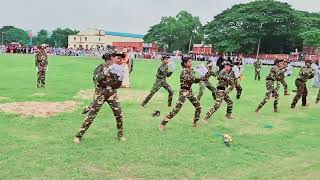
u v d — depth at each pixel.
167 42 117.75
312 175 7.00
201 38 115.00
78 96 15.36
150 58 78.31
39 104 12.97
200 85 14.84
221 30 89.31
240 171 7.15
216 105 11.51
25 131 9.27
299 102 16.97
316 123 12.13
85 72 29.16
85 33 139.12
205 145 8.80
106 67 8.41
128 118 11.41
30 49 70.06
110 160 7.34
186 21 115.44
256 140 9.53
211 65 14.77
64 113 11.61
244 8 88.56
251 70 44.19
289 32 84.69
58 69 31.78
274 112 13.91
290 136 10.14
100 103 8.46
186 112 12.80
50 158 7.26
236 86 16.66
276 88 13.91
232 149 8.61
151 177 6.61
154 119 11.42
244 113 13.36
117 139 8.86
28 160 7.08
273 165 7.60
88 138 8.84
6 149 7.68
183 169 7.08
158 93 17.34
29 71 27.03
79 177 6.39
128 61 19.30
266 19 83.19
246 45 86.38
